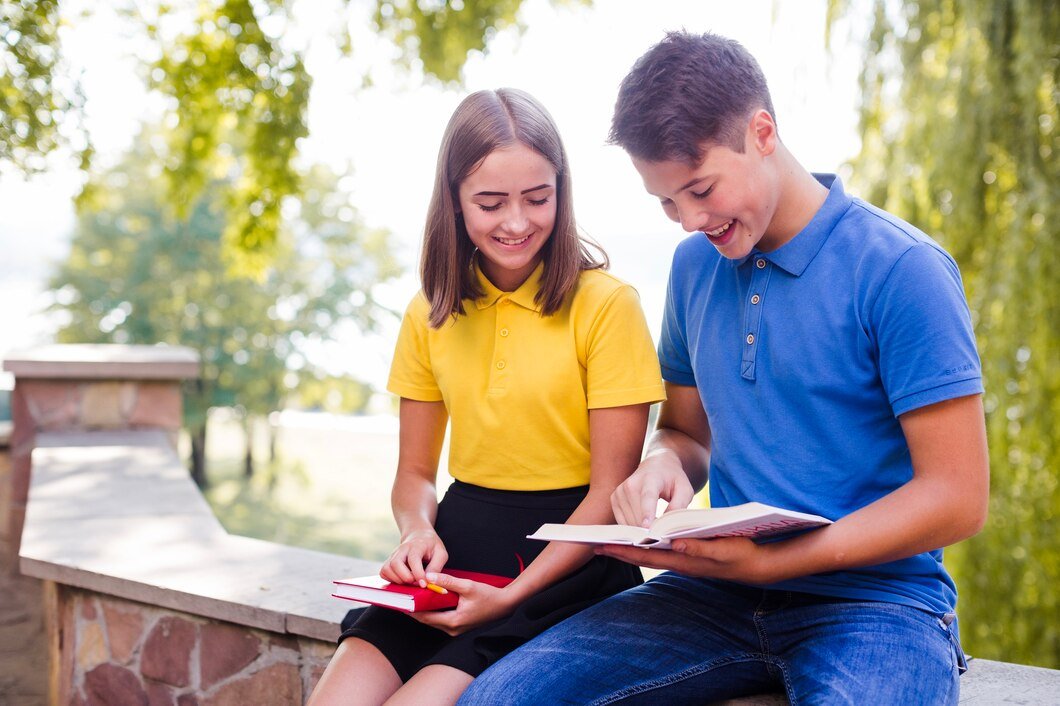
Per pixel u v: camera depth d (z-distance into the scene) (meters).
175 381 5.82
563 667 1.60
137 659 2.74
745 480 1.74
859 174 5.27
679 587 1.82
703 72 1.59
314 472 32.50
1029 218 4.68
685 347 1.98
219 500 28.00
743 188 1.62
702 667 1.65
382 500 29.39
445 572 1.90
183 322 25.25
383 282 27.23
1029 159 4.70
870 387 1.63
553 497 1.94
